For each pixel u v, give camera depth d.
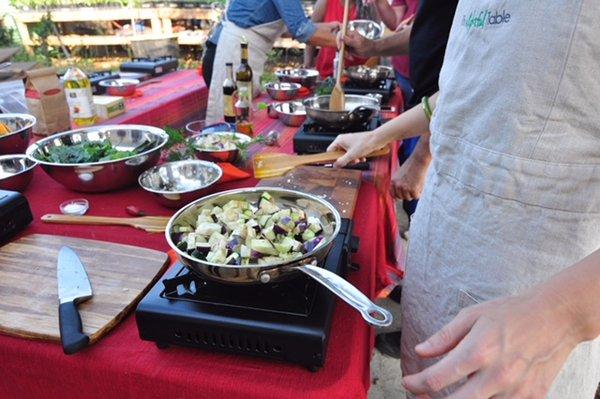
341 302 0.70
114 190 1.14
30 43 5.35
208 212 0.74
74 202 1.06
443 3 1.34
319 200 0.74
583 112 0.58
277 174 1.19
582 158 0.60
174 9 5.76
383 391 1.57
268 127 1.73
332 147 1.26
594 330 0.44
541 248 0.66
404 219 2.74
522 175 0.65
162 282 0.63
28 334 0.63
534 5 0.58
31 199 1.10
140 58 2.90
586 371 0.73
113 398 0.62
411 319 0.92
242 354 0.58
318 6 3.18
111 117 1.71
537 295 0.45
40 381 0.65
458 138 0.74
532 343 0.42
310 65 3.50
